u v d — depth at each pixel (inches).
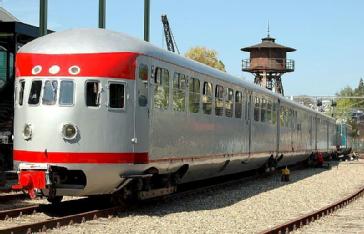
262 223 484.4
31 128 472.4
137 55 491.5
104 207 531.8
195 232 425.1
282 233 430.6
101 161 470.0
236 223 476.4
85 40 485.7
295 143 1155.3
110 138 474.6
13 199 577.9
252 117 826.2
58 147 464.1
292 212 563.5
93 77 473.1
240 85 765.9
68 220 432.8
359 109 3430.1
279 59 2299.5
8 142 825.5
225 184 791.1
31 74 482.3
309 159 1396.4
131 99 485.7
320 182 932.6
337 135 1942.7
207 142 637.3
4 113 855.7
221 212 539.5
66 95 470.6
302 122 1235.2
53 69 476.1
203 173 660.1
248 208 578.6
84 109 468.8
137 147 489.7
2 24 845.8
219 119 678.5
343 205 629.9
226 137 705.0
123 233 409.4
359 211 584.1
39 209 501.4
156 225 447.8
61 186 471.8
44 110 470.0
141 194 507.8
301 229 458.3
